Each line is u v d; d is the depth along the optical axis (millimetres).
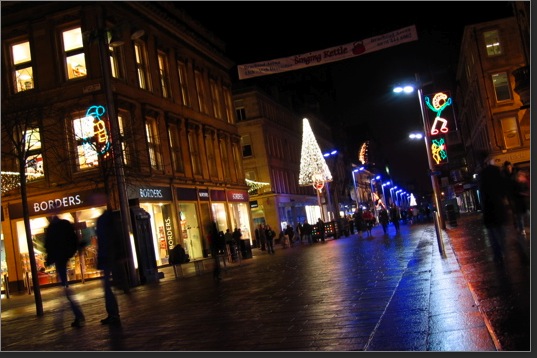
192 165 36750
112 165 21078
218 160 41125
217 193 39688
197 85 40344
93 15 28797
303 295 10375
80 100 28188
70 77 28953
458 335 5637
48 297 21266
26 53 29797
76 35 29188
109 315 9930
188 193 35156
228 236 27969
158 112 33031
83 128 28094
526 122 45344
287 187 61312
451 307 7148
